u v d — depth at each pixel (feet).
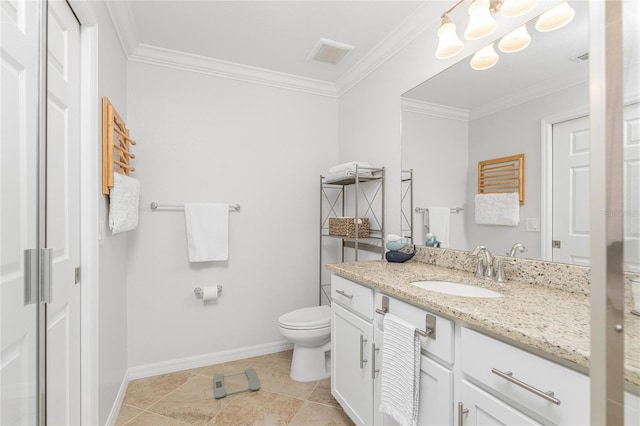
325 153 9.32
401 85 6.77
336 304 5.89
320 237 9.04
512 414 2.59
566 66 3.95
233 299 8.18
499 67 4.79
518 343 2.62
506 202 4.67
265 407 6.03
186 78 7.76
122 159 5.96
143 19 6.22
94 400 4.43
